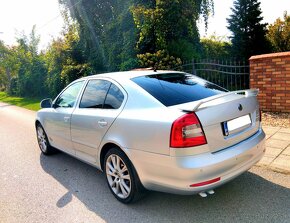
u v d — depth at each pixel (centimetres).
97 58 1529
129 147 304
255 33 1769
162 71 391
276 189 335
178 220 291
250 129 314
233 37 1827
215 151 272
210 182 263
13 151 629
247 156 297
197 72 984
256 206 303
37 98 2162
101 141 351
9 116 1280
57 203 357
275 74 663
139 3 1234
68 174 454
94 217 315
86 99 404
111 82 363
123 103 330
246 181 360
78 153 424
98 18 1561
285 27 1789
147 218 301
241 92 319
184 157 258
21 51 2655
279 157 422
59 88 1727
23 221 321
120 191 344
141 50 1190
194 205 316
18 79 2606
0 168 514
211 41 1513
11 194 396
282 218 278
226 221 281
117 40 1356
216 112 275
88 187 397
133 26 1266
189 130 258
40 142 577
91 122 366
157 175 281
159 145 272
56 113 467
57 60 1761
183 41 1173
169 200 332
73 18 1683
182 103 300
